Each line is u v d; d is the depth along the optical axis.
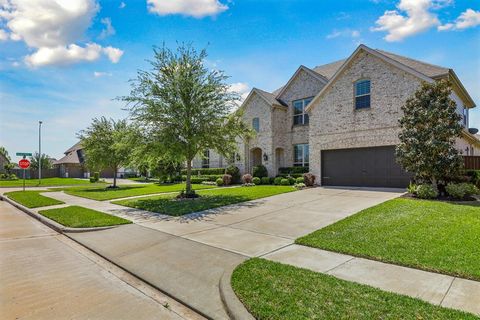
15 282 4.63
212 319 3.39
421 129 11.04
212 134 13.25
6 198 17.31
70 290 4.30
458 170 10.74
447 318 2.92
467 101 18.48
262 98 22.06
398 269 4.43
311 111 17.91
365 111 15.55
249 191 15.65
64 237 7.81
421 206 8.95
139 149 12.75
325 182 17.25
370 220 7.44
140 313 3.57
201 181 25.31
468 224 6.65
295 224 7.74
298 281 3.96
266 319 3.06
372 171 15.30
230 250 5.76
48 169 51.09
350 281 4.00
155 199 13.88
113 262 5.55
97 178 34.84
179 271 4.85
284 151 22.47
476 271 4.11
